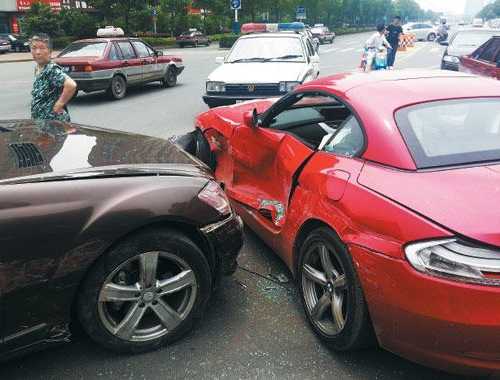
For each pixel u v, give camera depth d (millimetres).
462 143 2721
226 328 3096
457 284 2109
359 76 3570
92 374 2686
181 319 2893
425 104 2955
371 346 2713
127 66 13258
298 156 3469
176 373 2699
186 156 3303
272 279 3725
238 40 11062
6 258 2357
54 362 2783
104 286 2641
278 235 3547
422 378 2645
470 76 3504
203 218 2869
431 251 2184
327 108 4051
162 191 2744
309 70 10055
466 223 2160
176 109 11438
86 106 12008
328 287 2842
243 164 4402
